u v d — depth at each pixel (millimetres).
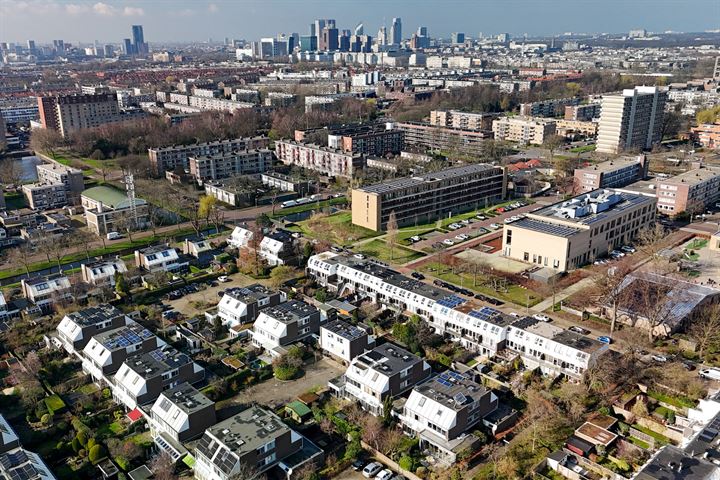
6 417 153875
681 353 178750
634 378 161000
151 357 166000
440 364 176875
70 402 160875
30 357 175250
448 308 193875
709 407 138250
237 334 193875
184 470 135125
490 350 180125
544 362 169875
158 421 145000
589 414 149625
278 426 135750
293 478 130000
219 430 134500
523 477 130000
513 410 151750
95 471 135875
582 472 129500
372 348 181000
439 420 139500
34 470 124125
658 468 109875
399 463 134000
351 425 146750
